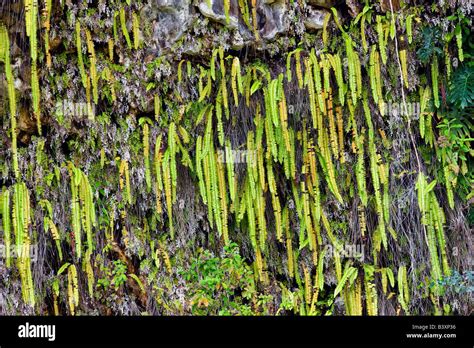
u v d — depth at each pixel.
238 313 4.79
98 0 4.50
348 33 4.95
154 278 4.86
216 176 4.70
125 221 4.83
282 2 4.77
